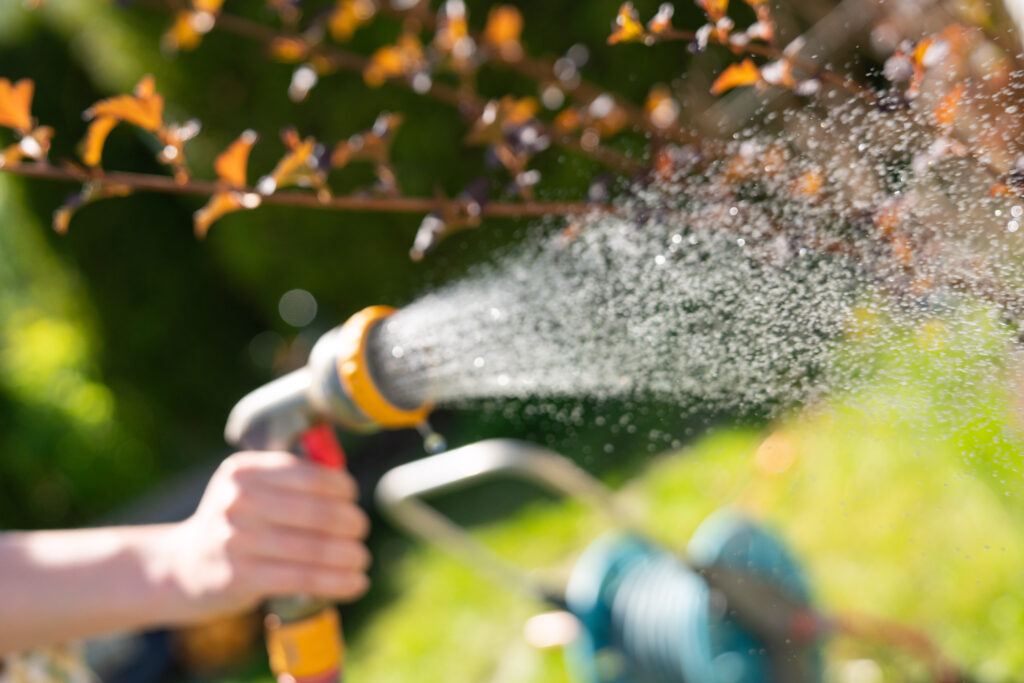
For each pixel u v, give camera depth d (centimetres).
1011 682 169
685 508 281
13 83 598
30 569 106
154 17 486
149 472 658
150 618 101
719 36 89
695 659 168
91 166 103
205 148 513
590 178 140
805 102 97
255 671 411
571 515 360
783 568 173
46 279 657
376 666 337
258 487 96
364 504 489
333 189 488
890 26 104
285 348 682
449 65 176
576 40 345
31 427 642
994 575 181
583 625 197
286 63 479
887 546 202
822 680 171
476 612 336
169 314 660
